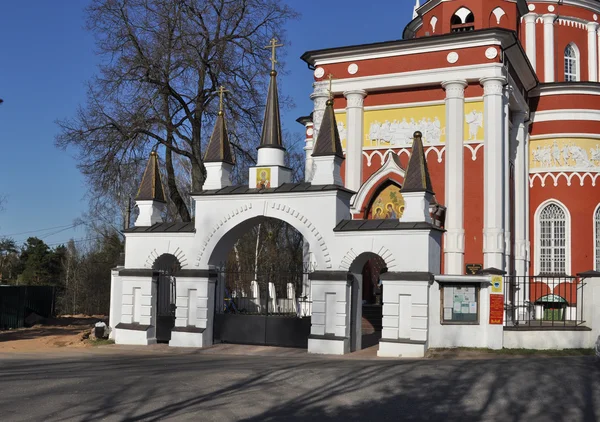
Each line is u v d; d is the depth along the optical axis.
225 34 32.34
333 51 31.95
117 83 31.33
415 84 30.45
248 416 11.16
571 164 36.03
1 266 79.38
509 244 30.33
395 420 11.03
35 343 25.91
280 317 22.55
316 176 21.73
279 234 59.75
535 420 11.04
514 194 34.22
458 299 20.56
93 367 17.42
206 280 22.97
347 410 11.63
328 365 16.73
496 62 29.20
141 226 24.53
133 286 24.11
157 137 31.84
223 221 22.91
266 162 22.88
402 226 20.28
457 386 13.43
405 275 20.08
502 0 32.50
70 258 70.25
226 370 15.63
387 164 30.25
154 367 17.09
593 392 12.83
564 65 41.69
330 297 21.00
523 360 17.38
